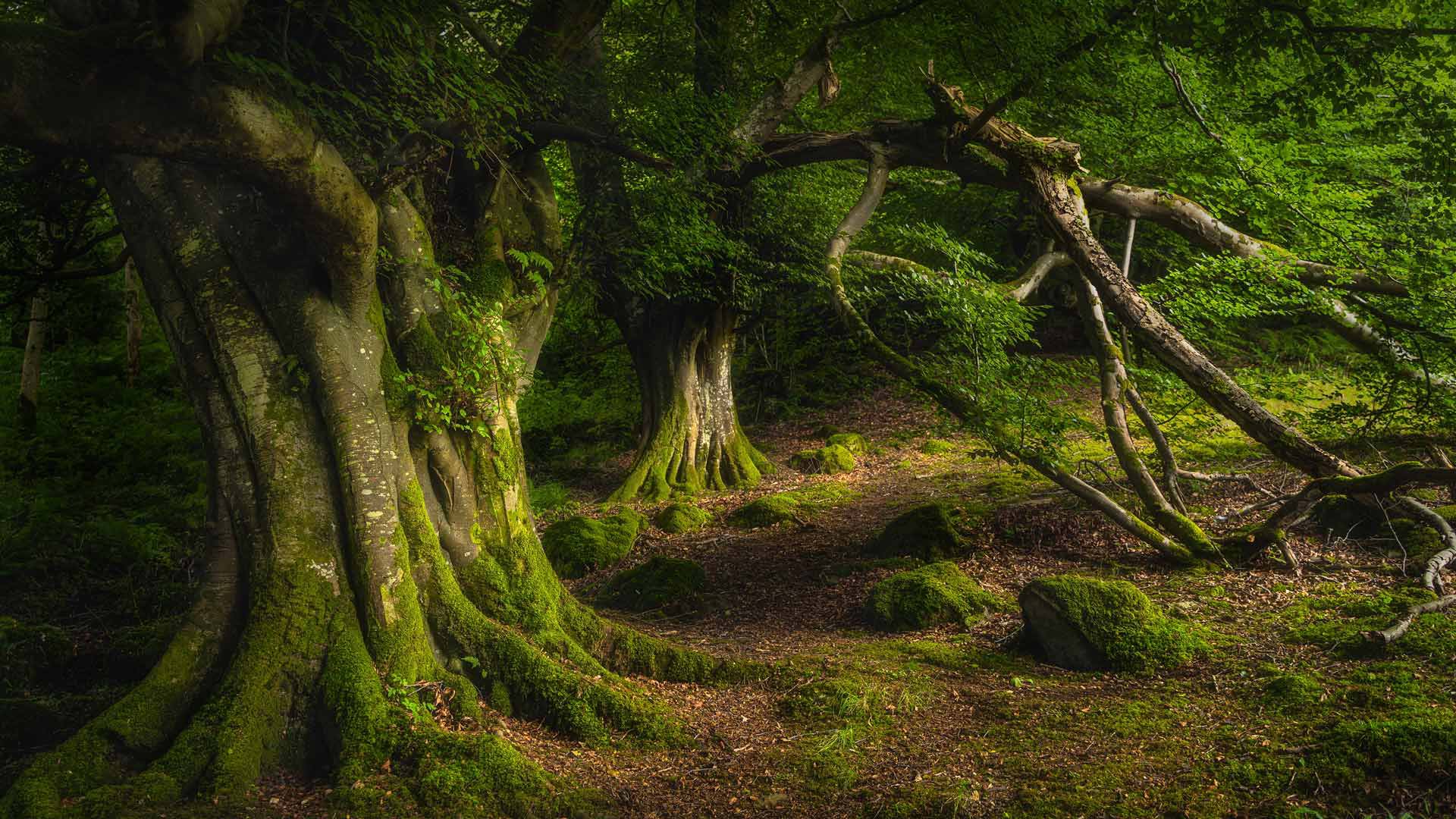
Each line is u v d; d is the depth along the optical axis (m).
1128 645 6.77
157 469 14.03
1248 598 7.84
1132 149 12.47
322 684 5.46
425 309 6.36
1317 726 5.34
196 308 5.79
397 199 6.38
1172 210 10.17
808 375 21.16
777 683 6.78
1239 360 16.53
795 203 14.41
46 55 3.67
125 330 21.25
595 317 18.72
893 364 9.91
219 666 5.55
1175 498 9.81
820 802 5.03
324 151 4.81
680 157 9.52
